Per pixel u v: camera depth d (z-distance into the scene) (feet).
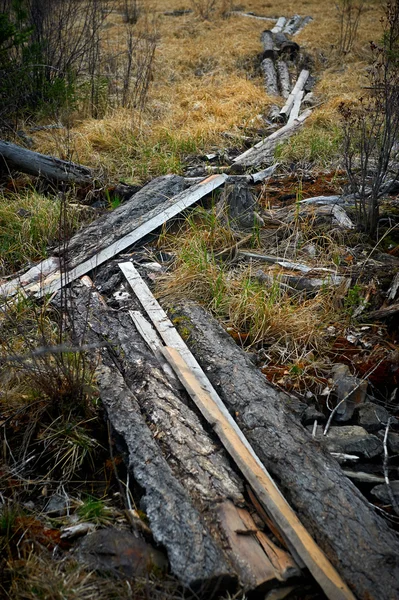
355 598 7.51
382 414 11.04
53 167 19.67
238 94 29.55
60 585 7.72
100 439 10.47
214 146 24.25
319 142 22.84
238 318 13.53
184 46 37.65
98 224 16.93
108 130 24.22
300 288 14.57
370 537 8.15
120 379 11.01
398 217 17.08
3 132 23.70
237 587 7.73
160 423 9.92
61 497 9.57
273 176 20.98
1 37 22.95
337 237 16.53
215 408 10.30
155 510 8.48
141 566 7.98
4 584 8.11
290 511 8.52
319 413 10.97
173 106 27.84
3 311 12.87
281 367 12.26
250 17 46.60
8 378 11.27
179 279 14.37
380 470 10.04
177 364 11.28
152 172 21.63
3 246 16.40
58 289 14.14
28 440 10.28
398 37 21.16
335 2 50.42
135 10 44.50
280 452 9.43
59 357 11.07
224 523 8.32
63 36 29.37
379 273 14.71
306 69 34.99
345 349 12.73
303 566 7.92
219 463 9.26
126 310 13.35
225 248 16.05
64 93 25.99
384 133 16.69
